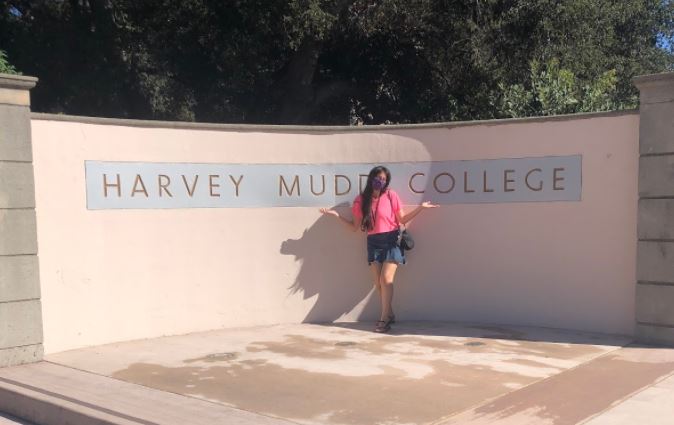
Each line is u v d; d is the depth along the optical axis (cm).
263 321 789
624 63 1803
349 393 505
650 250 655
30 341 628
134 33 1498
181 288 746
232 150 770
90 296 688
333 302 812
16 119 620
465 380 536
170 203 738
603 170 709
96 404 488
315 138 802
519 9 1334
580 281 728
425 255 802
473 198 779
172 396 505
